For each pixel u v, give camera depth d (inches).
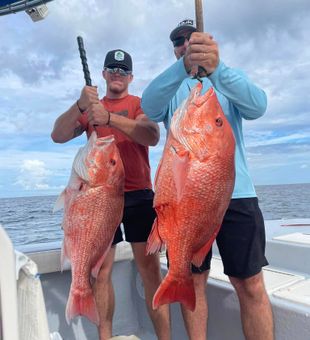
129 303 120.4
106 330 101.4
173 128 63.6
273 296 85.4
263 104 74.1
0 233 34.7
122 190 80.4
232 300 92.4
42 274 106.7
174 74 70.6
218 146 63.4
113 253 103.4
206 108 63.7
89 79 84.0
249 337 81.7
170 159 62.8
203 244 65.1
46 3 94.0
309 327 75.8
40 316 38.5
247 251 80.7
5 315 32.6
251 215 81.7
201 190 62.9
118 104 106.5
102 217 76.7
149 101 75.8
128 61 106.6
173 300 62.2
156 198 63.1
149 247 64.1
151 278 101.0
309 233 126.0
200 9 65.7
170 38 94.8
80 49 82.2
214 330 96.8
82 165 76.0
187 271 63.7
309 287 90.2
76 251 75.0
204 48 65.0
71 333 111.1
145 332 117.8
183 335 105.0
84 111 88.0
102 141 77.8
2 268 33.8
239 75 69.6
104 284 101.5
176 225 63.1
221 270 105.8
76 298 73.2
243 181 82.7
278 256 111.0
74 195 75.6
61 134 94.3
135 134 93.0
